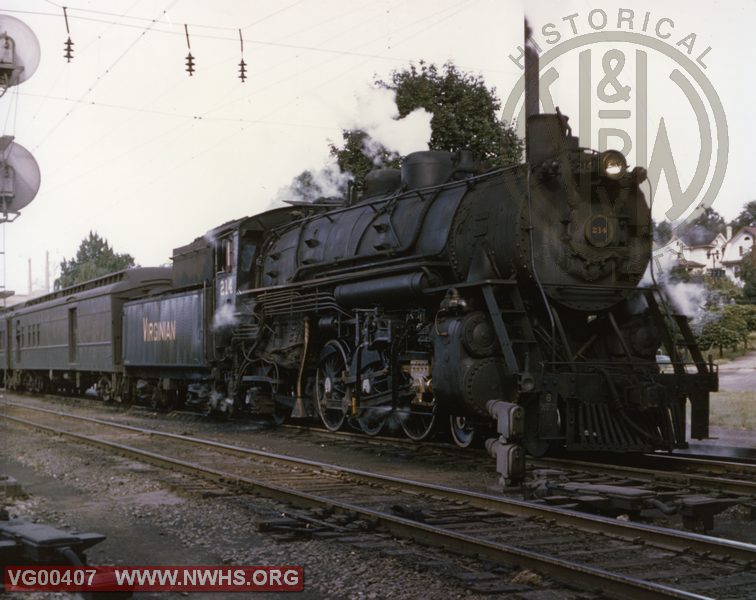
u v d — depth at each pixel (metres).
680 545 6.03
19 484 8.99
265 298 16.09
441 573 5.60
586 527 6.72
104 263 67.81
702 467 10.30
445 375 10.65
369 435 13.77
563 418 10.38
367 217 13.72
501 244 10.80
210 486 9.33
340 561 6.07
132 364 22.12
